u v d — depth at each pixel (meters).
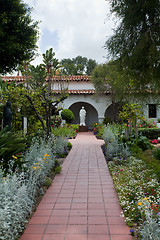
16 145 3.83
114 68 5.76
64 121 14.61
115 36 5.05
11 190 2.74
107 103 14.53
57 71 7.30
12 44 5.21
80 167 5.93
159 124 13.17
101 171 5.53
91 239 2.57
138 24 4.63
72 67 28.59
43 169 4.48
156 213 2.63
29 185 3.42
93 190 4.22
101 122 14.93
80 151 8.17
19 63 6.17
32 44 6.05
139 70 4.96
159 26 4.42
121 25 4.91
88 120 18.56
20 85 6.73
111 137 8.38
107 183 4.62
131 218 2.93
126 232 2.71
